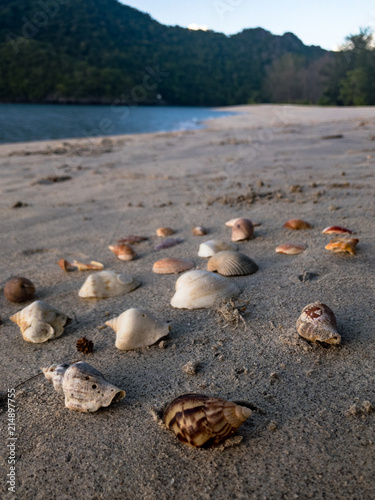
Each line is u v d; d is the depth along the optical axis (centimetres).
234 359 26
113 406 23
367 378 23
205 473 18
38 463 20
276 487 17
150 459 19
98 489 18
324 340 25
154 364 26
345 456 18
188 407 20
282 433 20
